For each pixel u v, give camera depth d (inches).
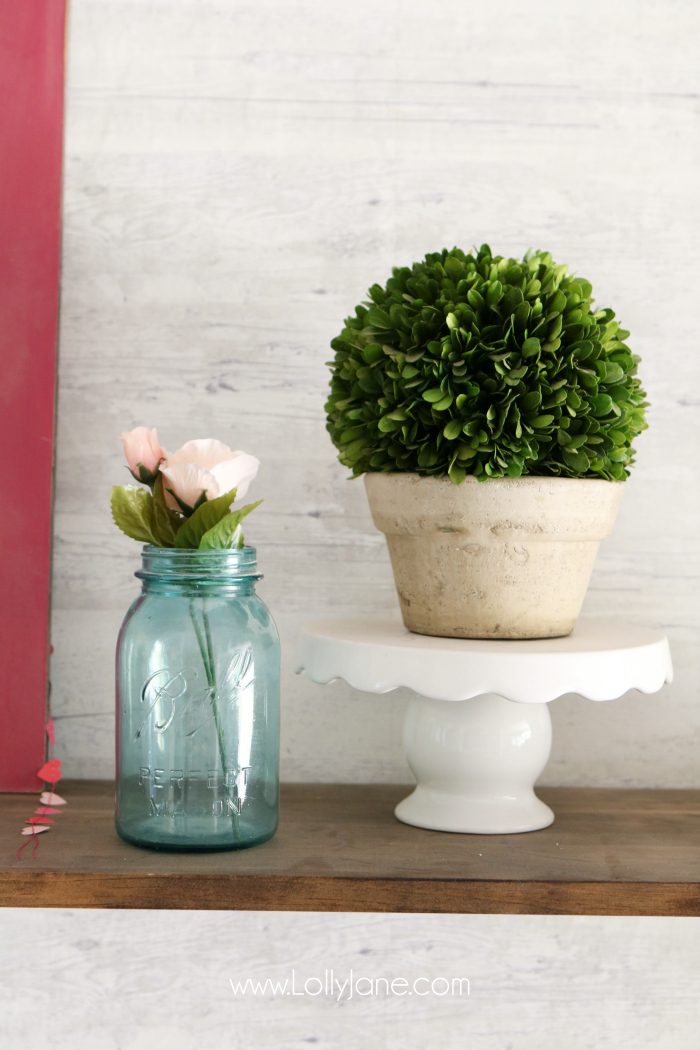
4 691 40.8
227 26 41.8
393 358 32.8
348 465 35.4
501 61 41.8
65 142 41.7
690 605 42.0
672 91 41.8
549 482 32.3
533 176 41.8
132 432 32.7
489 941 43.5
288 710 42.3
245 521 42.0
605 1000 43.5
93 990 43.7
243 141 41.8
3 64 40.8
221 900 30.7
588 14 41.8
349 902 30.7
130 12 41.7
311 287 41.9
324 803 39.3
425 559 34.0
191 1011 43.7
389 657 32.4
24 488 40.8
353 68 41.8
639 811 38.7
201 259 41.9
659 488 42.0
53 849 33.1
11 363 40.7
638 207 41.9
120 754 33.5
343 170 41.8
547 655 31.6
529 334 32.6
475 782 35.6
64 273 41.8
